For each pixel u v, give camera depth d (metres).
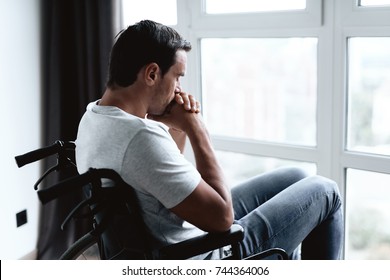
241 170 3.24
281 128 3.08
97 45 3.14
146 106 1.72
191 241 1.62
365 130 2.76
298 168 2.42
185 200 1.59
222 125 3.30
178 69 1.72
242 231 1.67
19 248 3.31
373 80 2.69
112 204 1.58
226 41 3.16
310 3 2.71
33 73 3.29
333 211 2.12
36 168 3.37
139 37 1.66
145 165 1.57
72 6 3.21
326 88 2.76
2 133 3.11
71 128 3.37
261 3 2.93
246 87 3.16
